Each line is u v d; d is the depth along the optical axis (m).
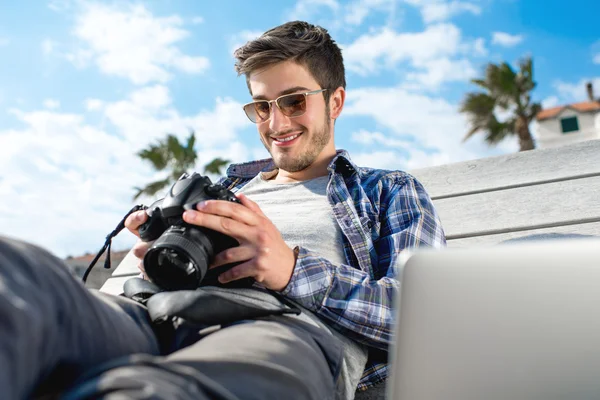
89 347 0.71
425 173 2.14
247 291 1.13
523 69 19.83
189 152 22.02
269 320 0.98
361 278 1.24
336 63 1.74
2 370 0.48
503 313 0.69
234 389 0.67
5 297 0.52
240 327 0.91
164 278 1.05
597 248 0.68
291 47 1.62
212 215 1.06
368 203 1.49
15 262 0.60
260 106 1.68
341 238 1.43
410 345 0.72
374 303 1.20
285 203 1.57
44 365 0.59
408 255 0.74
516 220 1.85
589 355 0.66
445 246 1.45
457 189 2.04
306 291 1.17
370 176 1.57
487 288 0.70
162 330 1.01
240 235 1.09
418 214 1.44
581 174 1.91
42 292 0.60
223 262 1.11
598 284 0.67
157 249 1.01
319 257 1.22
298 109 1.63
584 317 0.67
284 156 1.66
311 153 1.66
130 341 0.85
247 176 1.88
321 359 0.95
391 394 0.73
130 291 1.13
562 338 0.67
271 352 0.82
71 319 0.67
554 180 1.93
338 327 1.19
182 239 1.02
